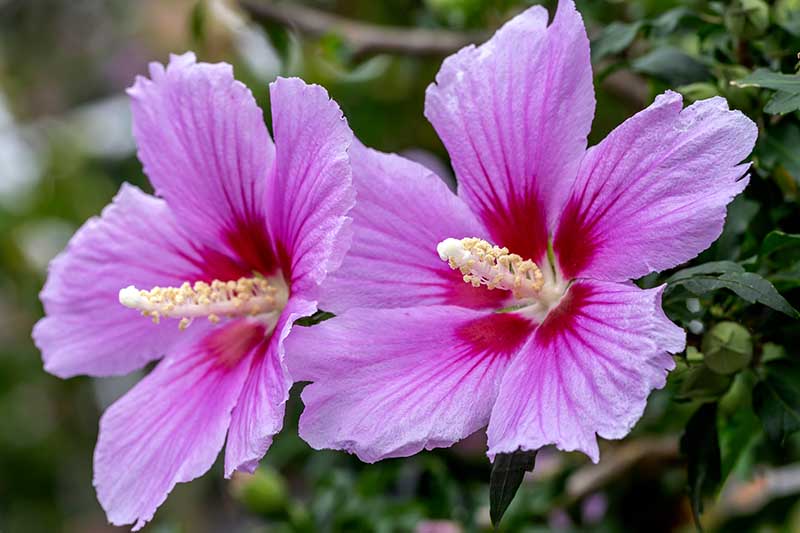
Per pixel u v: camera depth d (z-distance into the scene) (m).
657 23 0.52
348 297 0.47
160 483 0.48
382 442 0.46
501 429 0.46
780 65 0.50
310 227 0.46
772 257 0.49
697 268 0.46
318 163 0.46
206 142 0.49
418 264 0.48
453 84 0.48
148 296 0.49
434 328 0.47
